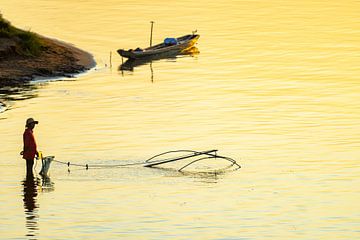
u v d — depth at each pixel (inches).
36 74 5595.5
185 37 6988.2
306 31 7549.2
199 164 3592.5
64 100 4955.7
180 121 4446.4
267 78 5684.1
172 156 3718.0
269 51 6688.0
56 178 3353.8
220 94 5167.3
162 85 5472.4
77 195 3137.3
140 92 5236.2
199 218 2881.4
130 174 3417.8
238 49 6781.5
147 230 2760.8
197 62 6309.1
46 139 4028.1
